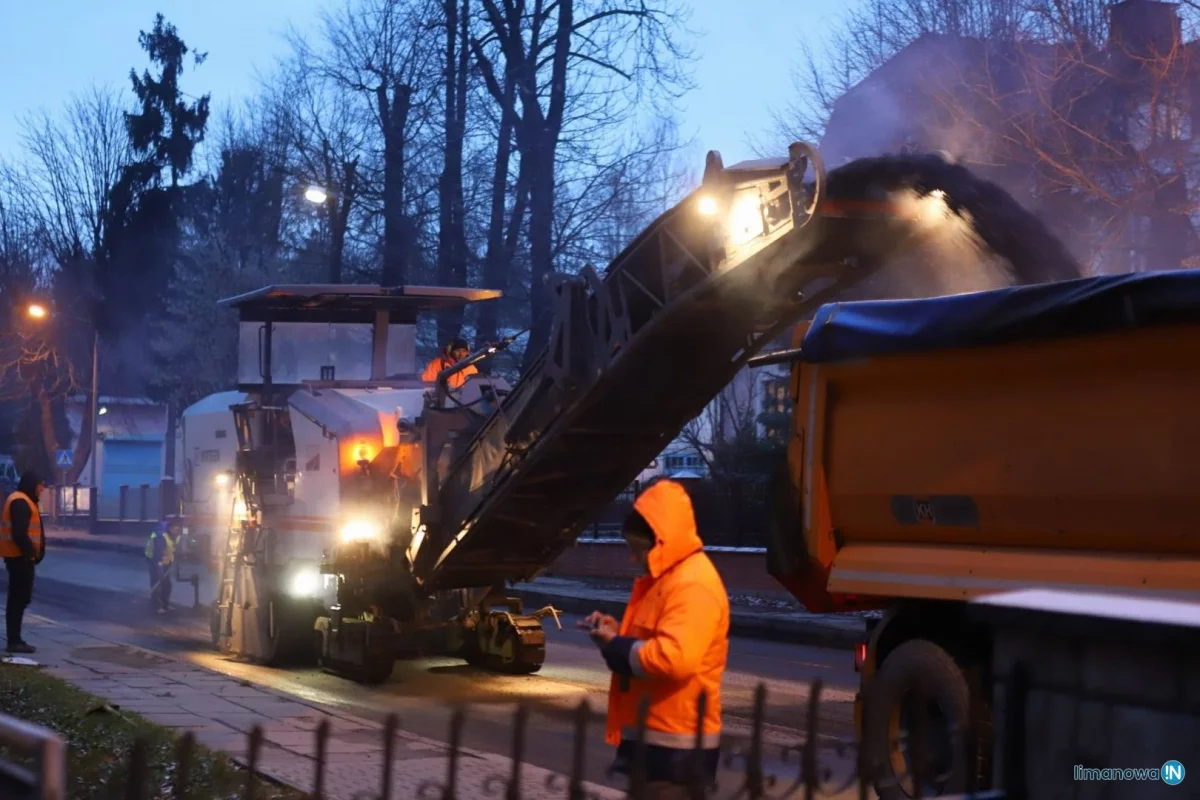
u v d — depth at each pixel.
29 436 68.00
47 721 9.48
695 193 10.12
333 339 17.11
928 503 8.20
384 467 14.17
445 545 13.51
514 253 35.62
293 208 47.19
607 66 34.88
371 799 4.07
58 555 39.03
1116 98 19.77
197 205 59.59
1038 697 6.10
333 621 14.27
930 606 8.23
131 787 3.82
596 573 29.59
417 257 37.44
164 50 62.56
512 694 13.20
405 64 36.53
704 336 10.83
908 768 7.80
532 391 12.01
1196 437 6.62
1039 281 9.84
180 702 11.16
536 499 12.80
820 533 8.98
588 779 8.61
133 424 66.62
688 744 4.79
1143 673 5.69
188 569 21.53
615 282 11.16
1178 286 6.58
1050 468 7.38
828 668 15.54
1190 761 5.51
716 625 4.84
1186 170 18.27
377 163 37.75
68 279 61.31
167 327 49.06
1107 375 7.07
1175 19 18.38
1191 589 6.62
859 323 8.52
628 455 12.38
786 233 9.42
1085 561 7.26
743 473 29.00
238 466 16.80
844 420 8.85
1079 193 19.19
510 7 35.03
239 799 6.93
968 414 7.91
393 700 12.82
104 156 61.81
